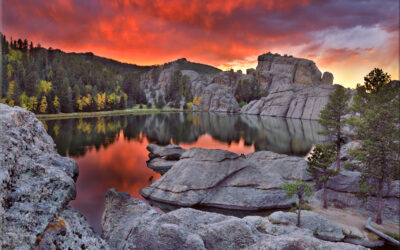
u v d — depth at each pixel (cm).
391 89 3061
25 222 745
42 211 861
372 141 2502
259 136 8712
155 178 3988
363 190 2547
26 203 844
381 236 2147
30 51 19550
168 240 1372
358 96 3641
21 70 12362
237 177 3072
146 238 1464
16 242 654
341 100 4178
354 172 3164
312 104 14738
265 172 3195
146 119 13738
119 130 9481
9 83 10094
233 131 9850
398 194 2606
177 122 12712
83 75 19812
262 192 2892
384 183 2720
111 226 1797
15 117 1884
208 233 1444
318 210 2680
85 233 941
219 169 3145
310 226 2125
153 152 5544
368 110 2886
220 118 15062
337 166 4047
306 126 11338
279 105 16450
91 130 9019
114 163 4850
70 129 8862
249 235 1400
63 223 847
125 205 2019
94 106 15788
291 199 2845
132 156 5497
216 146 6944
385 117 2545
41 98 11856
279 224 2033
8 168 927
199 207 2809
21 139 1728
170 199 2900
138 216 1839
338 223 2373
